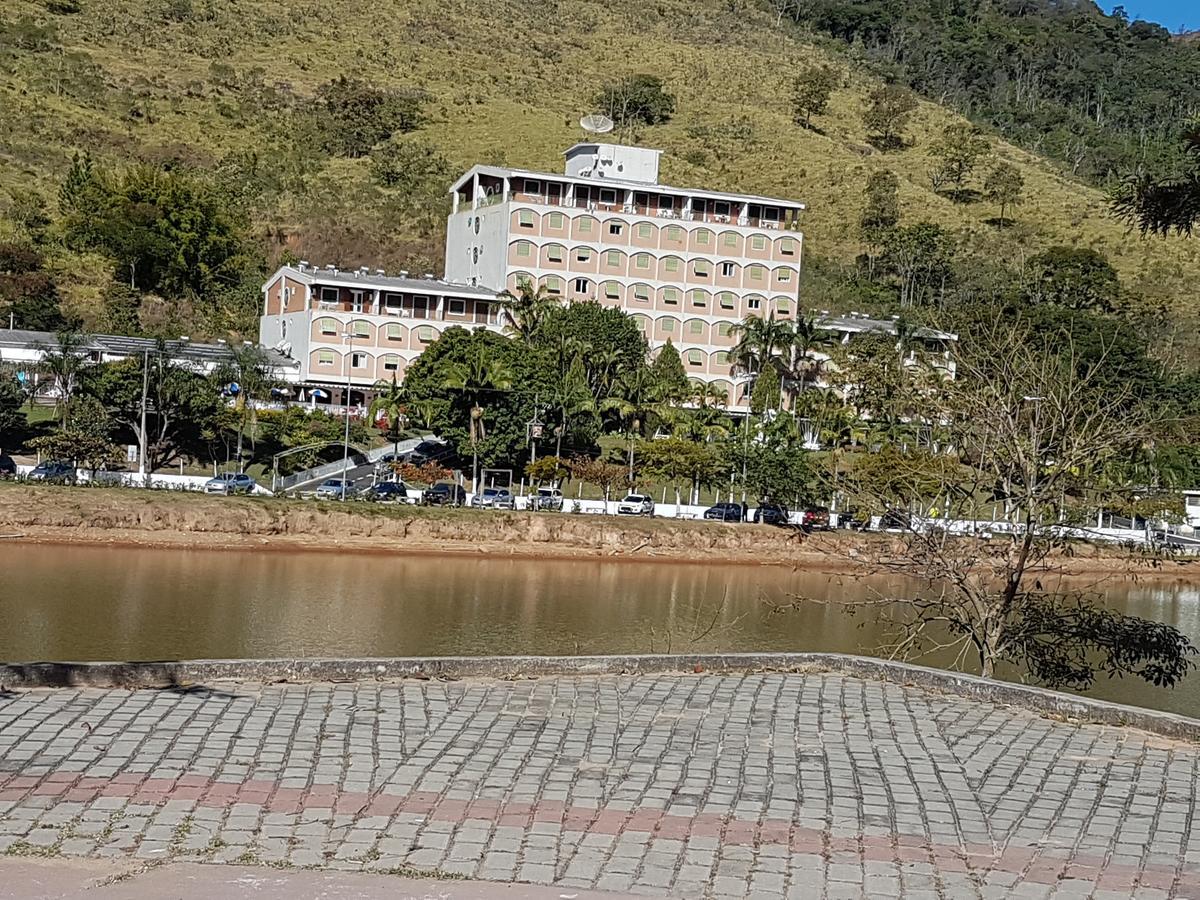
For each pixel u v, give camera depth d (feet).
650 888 35.01
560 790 43.06
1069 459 81.00
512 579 227.20
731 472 293.84
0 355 320.50
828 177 620.08
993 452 82.69
